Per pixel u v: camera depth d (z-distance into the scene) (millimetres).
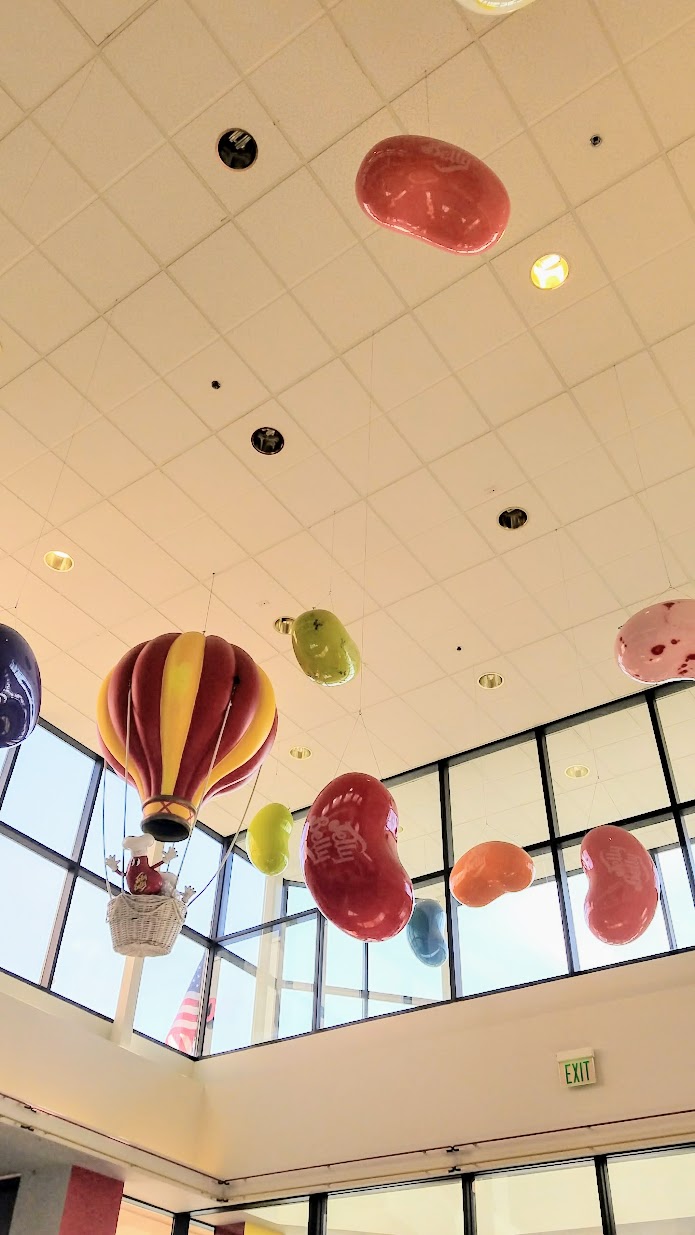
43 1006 7336
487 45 4426
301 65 4527
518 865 6227
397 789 9148
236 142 4816
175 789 4750
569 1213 6031
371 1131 6930
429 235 3459
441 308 5430
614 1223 5859
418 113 4684
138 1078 7469
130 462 6312
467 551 6832
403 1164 6633
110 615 7453
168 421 6062
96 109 4699
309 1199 7051
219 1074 8188
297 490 6445
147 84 4609
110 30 4445
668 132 4703
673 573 6965
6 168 4922
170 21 4410
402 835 8906
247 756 5137
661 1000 6387
